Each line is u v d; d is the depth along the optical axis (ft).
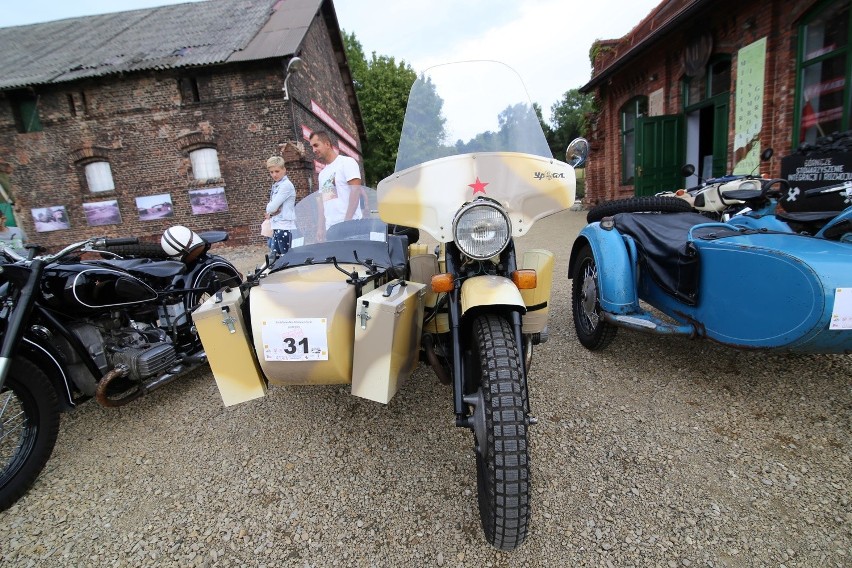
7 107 45.96
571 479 7.70
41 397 8.38
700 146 35.27
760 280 7.66
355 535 6.88
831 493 7.02
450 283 6.98
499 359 6.21
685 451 8.21
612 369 11.34
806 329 7.02
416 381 11.33
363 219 10.62
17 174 47.11
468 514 7.12
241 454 9.02
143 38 51.90
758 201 12.27
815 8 22.63
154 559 6.67
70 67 45.68
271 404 10.78
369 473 8.20
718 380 10.41
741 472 7.61
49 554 6.84
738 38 27.22
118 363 9.81
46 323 9.21
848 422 8.58
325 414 10.20
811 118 23.56
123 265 11.01
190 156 46.19
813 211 11.40
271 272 8.91
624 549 6.34
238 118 44.86
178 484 8.27
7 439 8.84
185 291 11.63
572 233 31.83
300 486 8.00
